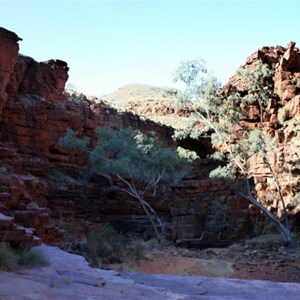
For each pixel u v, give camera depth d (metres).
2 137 26.53
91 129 35.00
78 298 4.02
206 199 27.30
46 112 29.33
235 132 27.28
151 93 85.50
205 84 23.05
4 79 24.91
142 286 5.27
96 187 30.88
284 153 24.77
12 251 5.70
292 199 23.03
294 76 28.78
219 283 6.08
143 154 25.59
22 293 3.92
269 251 18.36
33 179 19.67
